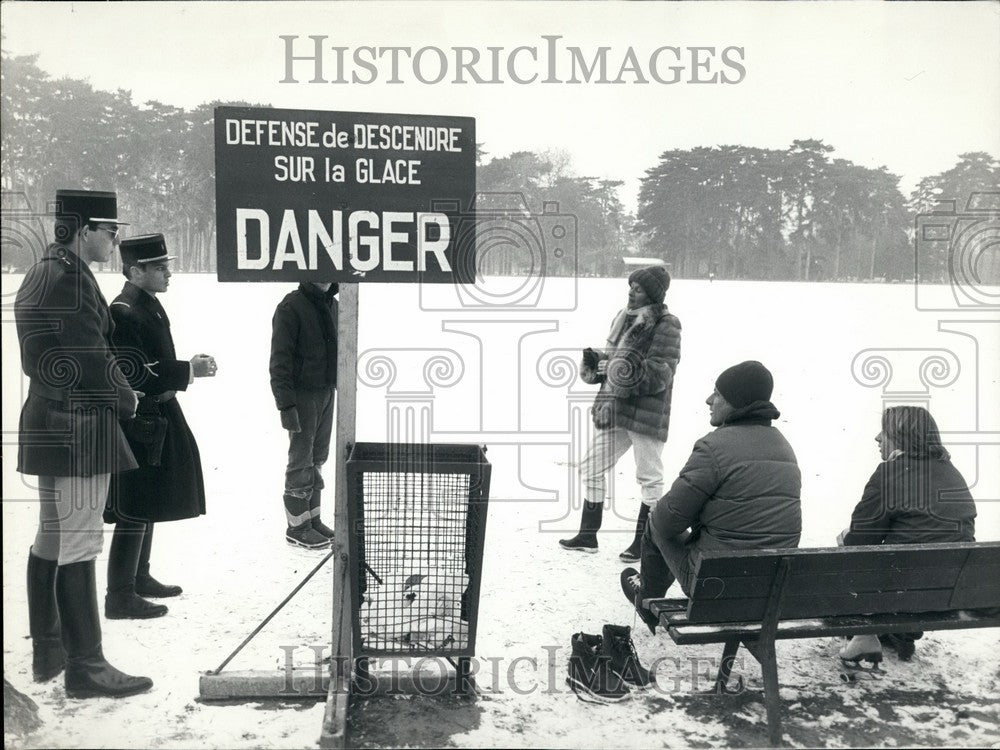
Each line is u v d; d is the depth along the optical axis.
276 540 4.60
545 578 4.11
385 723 2.85
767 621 2.83
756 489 3.02
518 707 2.97
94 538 2.98
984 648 3.51
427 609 3.04
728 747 2.75
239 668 3.12
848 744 2.78
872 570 2.88
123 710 2.88
